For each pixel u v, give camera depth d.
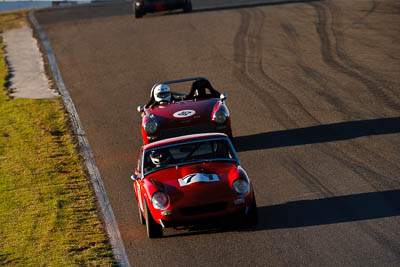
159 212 29.45
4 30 126.56
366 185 35.81
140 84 75.12
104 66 87.38
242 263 26.97
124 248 31.28
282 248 28.06
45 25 128.88
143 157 34.06
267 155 44.47
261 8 120.81
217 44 91.44
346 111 54.09
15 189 44.09
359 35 88.00
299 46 84.94
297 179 38.53
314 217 31.69
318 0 125.25
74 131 59.31
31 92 77.75
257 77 70.69
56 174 46.84
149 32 107.50
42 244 32.97
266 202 35.16
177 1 121.50
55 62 94.12
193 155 33.66
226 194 29.34
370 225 29.58
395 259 25.30
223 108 44.81
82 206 39.16
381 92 59.16
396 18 97.31
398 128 47.41
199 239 30.77
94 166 48.12
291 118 53.75
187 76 75.50
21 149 54.88
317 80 66.62
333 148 44.25
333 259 26.09
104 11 144.12
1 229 36.34
